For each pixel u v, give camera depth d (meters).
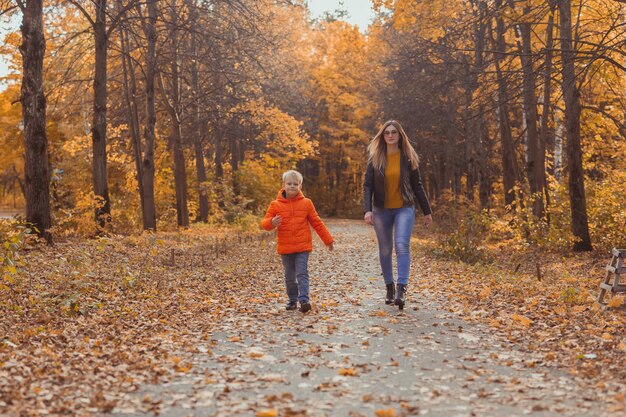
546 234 15.90
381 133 7.11
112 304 7.77
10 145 37.56
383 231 7.31
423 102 26.77
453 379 4.35
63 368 4.58
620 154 18.19
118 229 20.33
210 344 5.58
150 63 21.22
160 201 29.38
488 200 26.14
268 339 5.73
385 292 9.03
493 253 15.84
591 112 17.36
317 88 49.22
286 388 4.16
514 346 5.33
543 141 17.44
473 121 26.38
